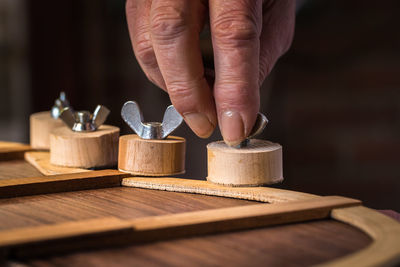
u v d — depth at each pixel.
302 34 0.89
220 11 0.39
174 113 0.42
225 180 0.40
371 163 0.90
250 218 0.35
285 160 0.92
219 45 0.39
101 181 0.41
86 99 1.10
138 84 1.06
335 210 0.36
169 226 0.33
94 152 0.44
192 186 0.40
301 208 0.36
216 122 0.41
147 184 0.41
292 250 0.32
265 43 0.47
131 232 0.33
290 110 0.91
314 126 0.91
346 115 0.90
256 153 0.40
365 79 0.88
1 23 1.13
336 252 0.32
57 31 1.09
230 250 0.32
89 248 0.32
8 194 0.39
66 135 0.44
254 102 0.39
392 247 0.32
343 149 0.91
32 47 1.10
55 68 1.10
